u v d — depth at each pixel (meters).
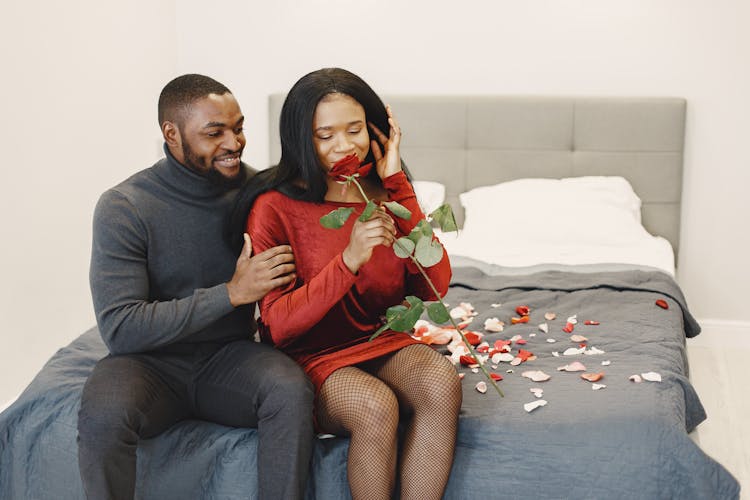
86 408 1.88
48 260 3.27
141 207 2.09
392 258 2.15
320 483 1.99
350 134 2.07
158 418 2.01
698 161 3.84
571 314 2.71
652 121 3.77
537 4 3.83
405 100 3.92
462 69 3.94
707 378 3.56
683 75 3.78
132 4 3.75
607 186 3.73
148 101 3.93
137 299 2.05
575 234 3.51
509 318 2.68
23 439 2.13
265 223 2.10
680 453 1.90
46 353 3.29
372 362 2.10
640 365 2.25
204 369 2.10
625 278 3.04
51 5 3.23
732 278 3.90
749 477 2.73
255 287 2.00
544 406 2.03
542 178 3.88
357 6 3.96
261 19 4.02
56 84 3.28
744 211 3.84
